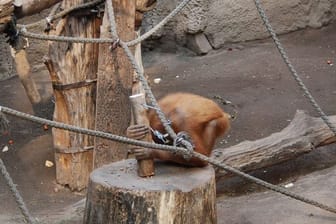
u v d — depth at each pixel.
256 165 9.43
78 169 10.66
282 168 10.30
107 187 6.66
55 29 10.54
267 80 13.89
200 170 7.09
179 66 15.10
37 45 14.80
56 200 10.36
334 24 16.97
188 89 13.69
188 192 6.60
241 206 9.03
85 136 10.64
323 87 13.41
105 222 6.72
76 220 9.07
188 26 15.36
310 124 10.09
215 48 15.70
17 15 8.02
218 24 15.63
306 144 9.79
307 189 9.35
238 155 9.34
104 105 9.86
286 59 8.05
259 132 11.68
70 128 6.04
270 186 7.62
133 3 9.69
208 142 7.02
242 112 12.48
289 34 16.56
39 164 11.32
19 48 7.72
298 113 10.45
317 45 15.86
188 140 6.73
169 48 15.88
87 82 10.53
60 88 10.53
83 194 10.63
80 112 10.59
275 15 16.31
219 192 9.66
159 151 6.89
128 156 9.65
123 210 6.60
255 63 14.83
